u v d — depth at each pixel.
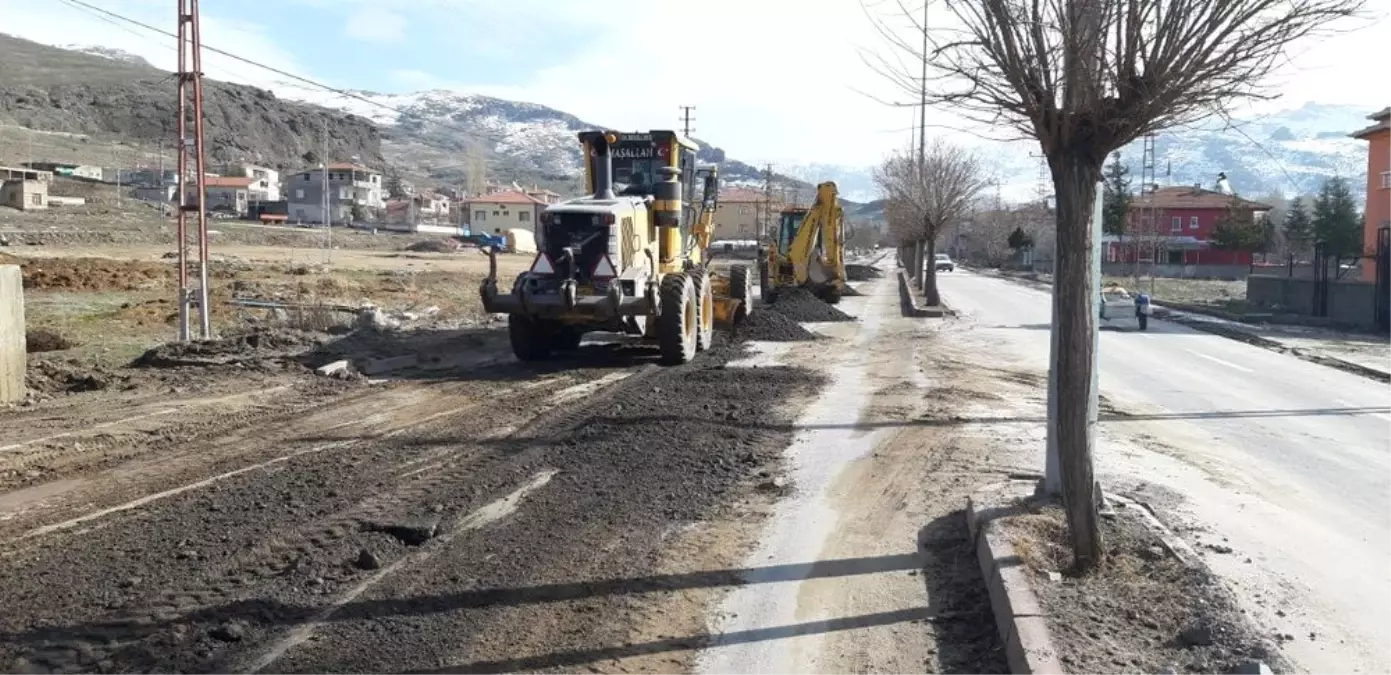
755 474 9.06
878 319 27.20
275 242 68.62
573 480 8.62
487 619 5.66
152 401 12.41
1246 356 19.67
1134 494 8.52
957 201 32.50
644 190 17.59
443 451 9.70
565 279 15.41
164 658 5.08
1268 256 68.06
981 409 12.54
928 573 6.53
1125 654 4.95
